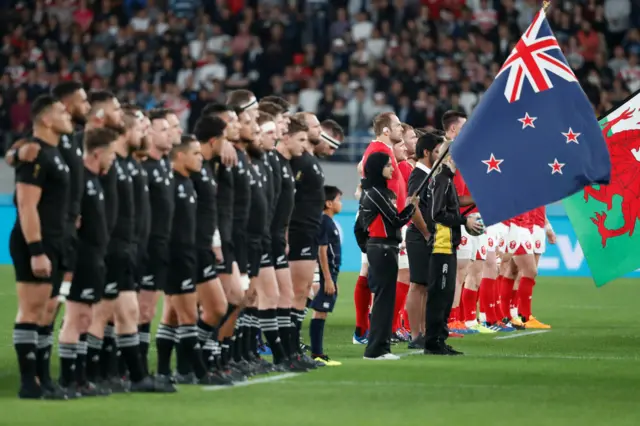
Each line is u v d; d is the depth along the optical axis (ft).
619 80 259.39
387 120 113.50
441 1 274.98
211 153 91.09
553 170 98.12
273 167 100.63
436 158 114.32
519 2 274.77
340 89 260.01
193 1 283.38
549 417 74.02
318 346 104.99
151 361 104.99
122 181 83.66
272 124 98.58
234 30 278.67
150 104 260.62
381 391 86.17
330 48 273.75
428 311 113.91
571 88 98.73
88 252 81.25
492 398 82.79
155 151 87.15
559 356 113.29
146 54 269.44
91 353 84.48
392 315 108.99
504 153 98.63
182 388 87.25
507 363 106.22
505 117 99.09
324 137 113.80
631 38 267.39
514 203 98.27
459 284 137.69
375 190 105.60
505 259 147.13
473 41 267.59
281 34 274.57
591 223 114.52
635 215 113.80
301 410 75.97
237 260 94.94
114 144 81.46
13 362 103.40
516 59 99.55
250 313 98.94
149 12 282.77
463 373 98.12
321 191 104.58
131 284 84.64
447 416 73.97
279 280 100.53
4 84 266.16
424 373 98.12
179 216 87.30
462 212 128.06
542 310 174.81
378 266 107.34
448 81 258.16
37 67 266.36
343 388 87.81
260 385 89.56
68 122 79.05
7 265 243.40
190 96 260.83
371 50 268.62
